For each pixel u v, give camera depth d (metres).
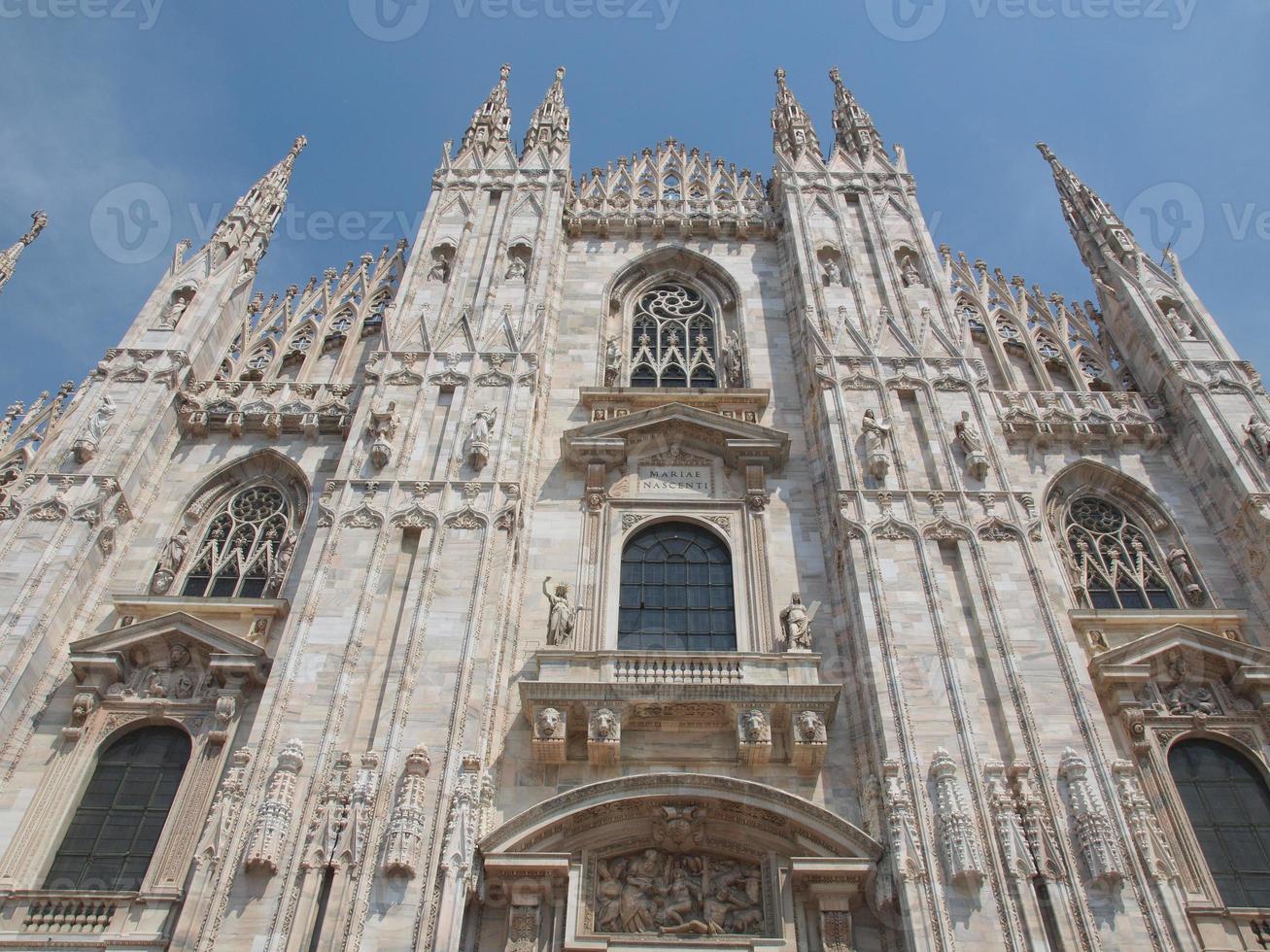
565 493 28.47
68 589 24.50
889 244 34.00
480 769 20.80
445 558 24.45
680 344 34.47
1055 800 20.44
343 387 31.30
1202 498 28.52
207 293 31.95
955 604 23.95
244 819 19.84
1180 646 24.33
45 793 22.09
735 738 22.91
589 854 20.89
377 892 18.80
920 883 19.20
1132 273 33.69
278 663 22.20
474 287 32.69
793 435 30.20
